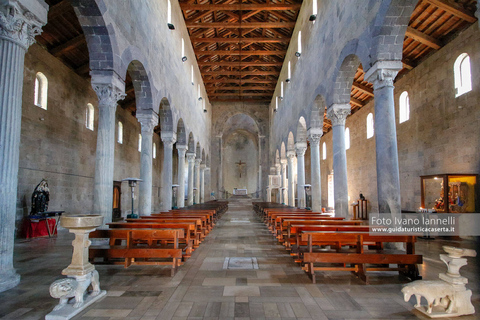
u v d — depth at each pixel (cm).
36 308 418
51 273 589
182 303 440
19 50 501
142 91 1139
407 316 400
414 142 1303
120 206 1892
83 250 441
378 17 703
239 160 4219
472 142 991
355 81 1617
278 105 2545
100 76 809
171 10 1455
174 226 705
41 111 1142
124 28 884
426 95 1223
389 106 706
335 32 1018
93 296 451
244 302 445
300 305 434
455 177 1042
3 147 477
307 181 3056
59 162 1256
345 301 450
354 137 1995
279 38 1953
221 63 2300
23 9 497
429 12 1041
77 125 1392
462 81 1046
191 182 2205
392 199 688
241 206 3000
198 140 2428
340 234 565
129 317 393
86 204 1472
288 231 771
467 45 1013
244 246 877
